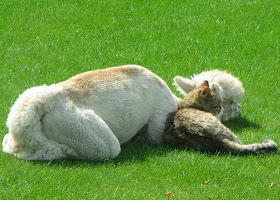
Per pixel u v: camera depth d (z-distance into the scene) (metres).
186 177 11.49
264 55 22.22
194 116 12.88
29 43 21.70
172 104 13.44
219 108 13.96
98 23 24.12
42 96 11.42
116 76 12.55
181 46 22.38
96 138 11.61
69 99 11.68
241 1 27.30
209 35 23.62
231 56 21.89
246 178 11.62
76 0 26.17
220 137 12.58
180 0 26.97
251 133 14.52
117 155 12.14
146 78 13.05
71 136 11.53
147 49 21.91
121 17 24.89
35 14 24.55
